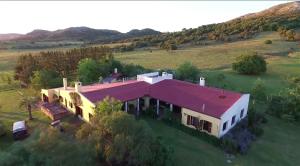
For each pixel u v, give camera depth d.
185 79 63.59
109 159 24.64
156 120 40.59
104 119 26.34
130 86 44.94
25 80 61.84
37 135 21.95
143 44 148.12
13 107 46.94
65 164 18.80
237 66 79.12
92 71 61.94
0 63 95.69
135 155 24.84
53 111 41.22
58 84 56.53
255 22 164.50
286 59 95.81
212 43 134.62
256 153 33.59
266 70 81.81
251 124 40.88
